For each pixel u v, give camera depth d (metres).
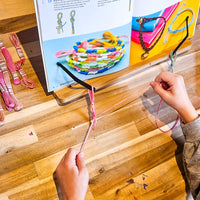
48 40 0.65
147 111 0.84
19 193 0.68
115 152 0.75
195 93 0.89
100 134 0.78
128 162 0.74
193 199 0.71
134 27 0.75
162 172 0.74
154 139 0.79
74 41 0.68
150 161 0.75
